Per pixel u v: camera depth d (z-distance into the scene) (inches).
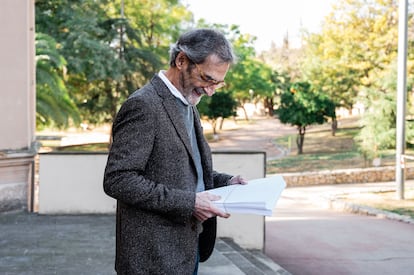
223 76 67.3
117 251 69.5
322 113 983.0
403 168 523.5
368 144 792.3
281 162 892.6
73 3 887.7
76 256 166.9
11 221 219.3
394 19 976.3
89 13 915.4
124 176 63.1
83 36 859.4
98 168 230.4
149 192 62.8
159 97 66.2
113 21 956.6
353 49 1018.7
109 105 1002.1
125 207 67.5
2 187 236.1
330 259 247.4
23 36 244.1
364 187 671.8
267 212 63.6
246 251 201.0
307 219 400.2
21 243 182.7
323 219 400.8
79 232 199.8
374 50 992.2
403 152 524.1
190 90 68.2
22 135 244.1
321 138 1171.3
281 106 1007.6
